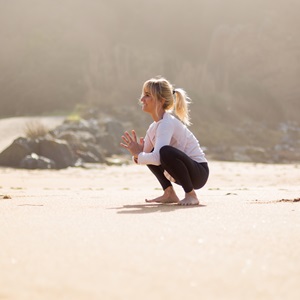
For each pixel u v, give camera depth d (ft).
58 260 6.25
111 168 55.88
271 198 15.15
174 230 8.47
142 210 11.62
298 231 8.43
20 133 83.05
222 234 8.10
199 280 5.33
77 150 61.62
